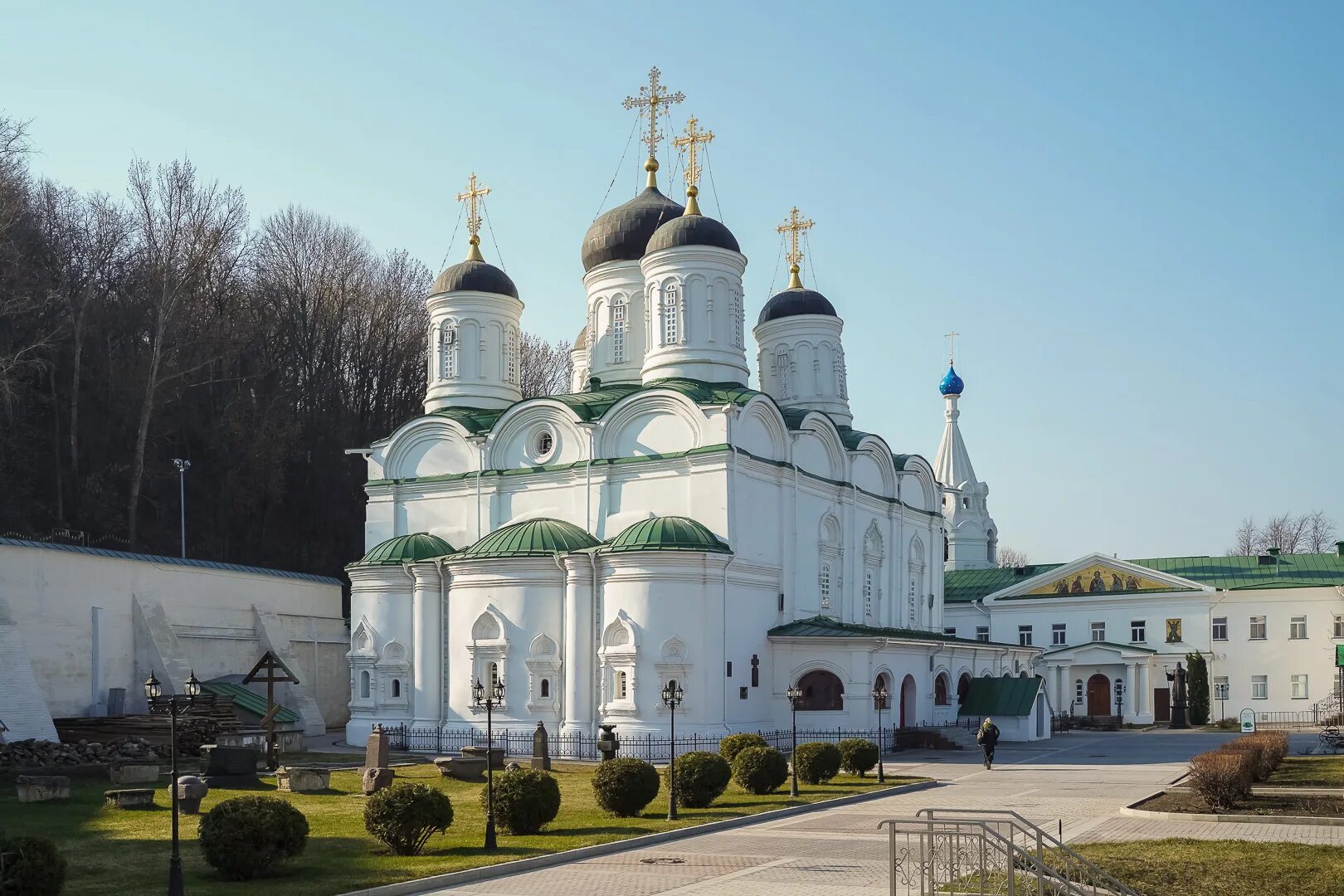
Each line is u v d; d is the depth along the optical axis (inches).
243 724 1929.1
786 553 2063.2
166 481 2714.1
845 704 1952.5
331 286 3270.2
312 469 3011.8
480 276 2354.8
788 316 2576.3
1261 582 3191.4
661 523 1847.9
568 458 2085.4
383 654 2018.9
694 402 1962.4
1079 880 814.5
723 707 1840.6
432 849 949.2
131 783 1375.5
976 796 1360.7
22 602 1753.2
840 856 940.0
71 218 2682.1
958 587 3617.1
